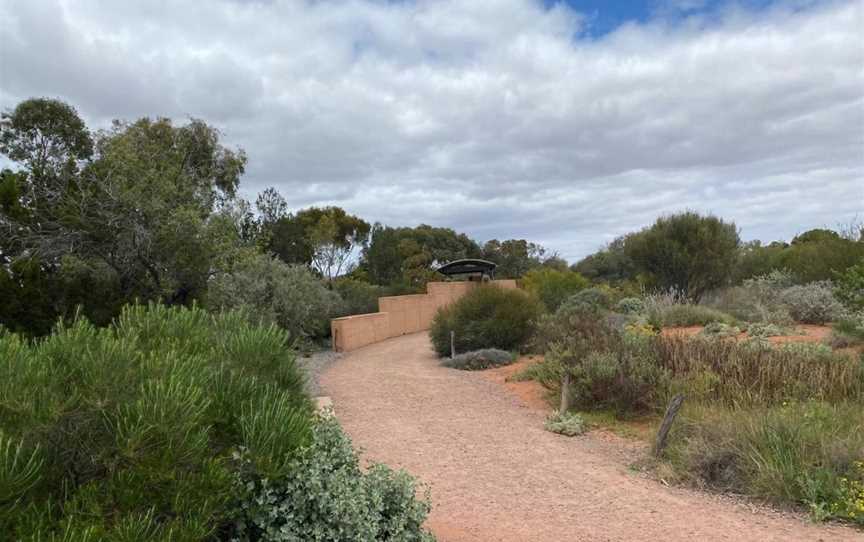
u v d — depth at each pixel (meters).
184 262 13.73
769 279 22.88
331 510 3.57
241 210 16.64
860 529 5.36
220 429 3.56
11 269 11.88
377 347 25.61
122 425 2.86
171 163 16.09
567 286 28.77
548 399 11.74
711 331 16.83
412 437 9.17
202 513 2.96
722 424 7.46
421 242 63.06
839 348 13.14
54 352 3.30
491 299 19.98
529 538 5.29
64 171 14.63
